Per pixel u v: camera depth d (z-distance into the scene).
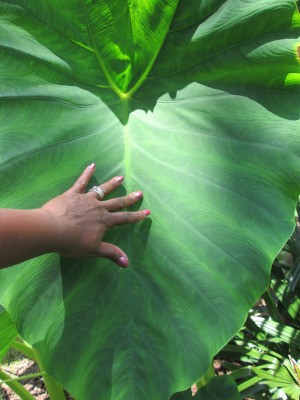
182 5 1.15
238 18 1.13
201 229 1.13
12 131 1.18
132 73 1.27
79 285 1.11
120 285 1.11
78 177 1.19
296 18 1.09
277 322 1.84
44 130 1.20
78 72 1.26
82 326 1.09
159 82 1.28
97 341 1.08
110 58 1.25
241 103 1.22
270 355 1.79
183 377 1.05
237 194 1.14
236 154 1.18
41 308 1.10
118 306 1.10
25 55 1.20
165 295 1.10
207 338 1.07
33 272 1.11
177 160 1.20
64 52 1.23
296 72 1.16
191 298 1.09
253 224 1.12
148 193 1.18
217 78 1.23
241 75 1.21
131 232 1.14
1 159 1.16
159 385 1.05
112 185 1.14
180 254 1.12
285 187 1.13
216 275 1.10
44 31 1.20
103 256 1.07
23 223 0.92
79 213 1.02
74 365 1.06
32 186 1.16
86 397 1.04
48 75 1.24
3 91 1.18
